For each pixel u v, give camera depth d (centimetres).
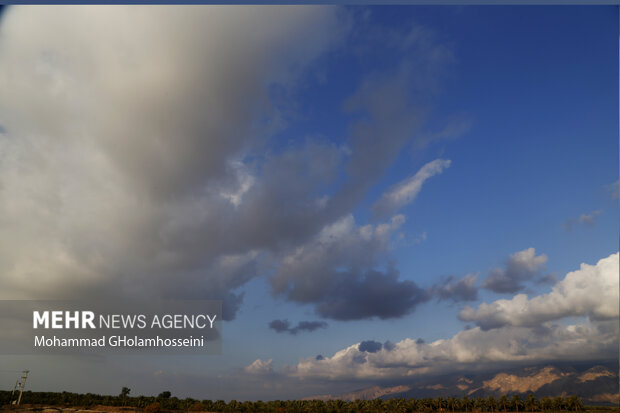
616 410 19638
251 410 17338
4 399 17650
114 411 16800
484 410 19675
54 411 16150
